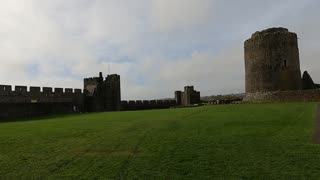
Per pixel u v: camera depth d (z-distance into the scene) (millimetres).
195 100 76188
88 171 11305
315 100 39312
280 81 46125
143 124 22094
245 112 27141
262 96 45750
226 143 14508
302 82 52562
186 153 13062
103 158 12812
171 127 19891
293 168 10828
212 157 12398
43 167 11930
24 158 13234
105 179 10492
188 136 16469
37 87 53000
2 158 13328
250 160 11836
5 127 24531
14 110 45812
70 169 11602
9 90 49031
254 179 10055
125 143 15305
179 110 35281
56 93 56031
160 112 33781
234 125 19672
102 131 19594
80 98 60406
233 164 11477
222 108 32688
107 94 66500
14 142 16703
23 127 24047
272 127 18500
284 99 42406
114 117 30047
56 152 14070
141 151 13664
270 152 12781
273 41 46562
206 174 10633
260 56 47531
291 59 46688
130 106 71188
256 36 48156
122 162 12164
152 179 10359
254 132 16969
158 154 13062
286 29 47312
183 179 10289
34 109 48469
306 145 13688
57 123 26625
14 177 10938
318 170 10570
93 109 62906
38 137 18109
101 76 66562
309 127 18125
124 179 10430
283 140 14773
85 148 14617
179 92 78500
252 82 48781
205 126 19750
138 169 11312
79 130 20531
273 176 10195
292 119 21547
